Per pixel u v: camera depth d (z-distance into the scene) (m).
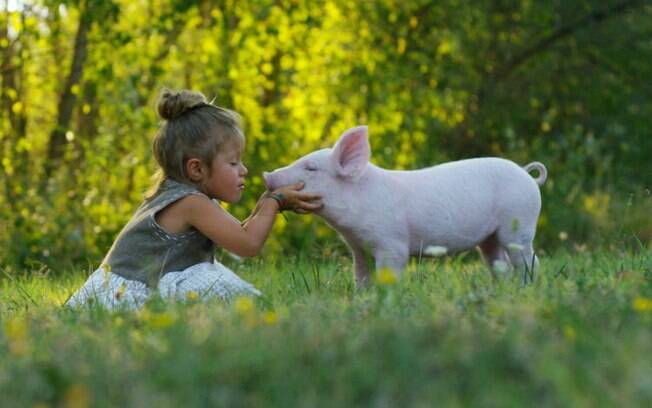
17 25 17.25
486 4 23.83
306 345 4.55
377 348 4.47
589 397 3.78
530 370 4.05
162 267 7.71
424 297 6.19
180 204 7.75
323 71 20.61
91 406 3.94
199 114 7.88
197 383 4.09
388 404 3.81
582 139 24.41
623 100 25.88
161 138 7.95
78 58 18.59
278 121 19.81
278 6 19.70
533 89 24.86
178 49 19.77
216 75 18.77
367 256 7.97
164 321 5.16
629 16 25.58
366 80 20.59
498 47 24.50
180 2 17.94
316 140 20.00
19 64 17.75
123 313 6.05
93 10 17.36
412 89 22.03
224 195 7.98
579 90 25.80
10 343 5.27
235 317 5.45
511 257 8.02
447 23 23.33
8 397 4.10
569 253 12.88
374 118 20.44
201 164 7.86
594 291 5.97
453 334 4.62
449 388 3.92
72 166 18.14
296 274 9.18
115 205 17.91
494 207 7.99
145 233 7.78
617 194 19.27
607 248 13.34
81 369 4.40
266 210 7.68
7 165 17.45
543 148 22.97
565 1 25.23
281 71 20.97
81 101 19.41
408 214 7.79
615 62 25.88
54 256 15.85
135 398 3.95
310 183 7.70
